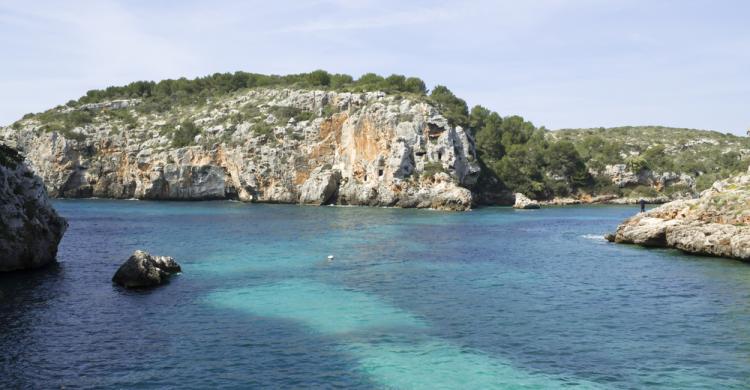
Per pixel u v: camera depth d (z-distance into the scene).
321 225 81.25
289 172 132.88
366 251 56.00
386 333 28.17
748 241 47.88
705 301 34.59
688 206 58.22
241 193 138.25
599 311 32.44
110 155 146.50
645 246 59.22
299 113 146.88
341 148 132.38
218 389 21.11
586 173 152.12
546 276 43.09
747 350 25.48
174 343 26.38
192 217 93.81
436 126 123.25
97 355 24.67
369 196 122.25
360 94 133.88
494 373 22.86
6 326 28.94
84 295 35.97
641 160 154.38
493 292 37.53
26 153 145.62
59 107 180.25
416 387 21.42
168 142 147.50
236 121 148.50
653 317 31.08
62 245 58.91
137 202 132.62
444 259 51.22
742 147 189.62
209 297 35.78
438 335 27.88
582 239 66.44
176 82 193.38
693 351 25.39
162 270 42.06
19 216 44.16
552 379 22.25
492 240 65.12
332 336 27.64
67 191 143.62
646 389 21.31
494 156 150.75
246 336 27.53
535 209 120.69
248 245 59.94
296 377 22.33
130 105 176.62
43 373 22.58
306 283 40.34
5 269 43.44
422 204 117.56
